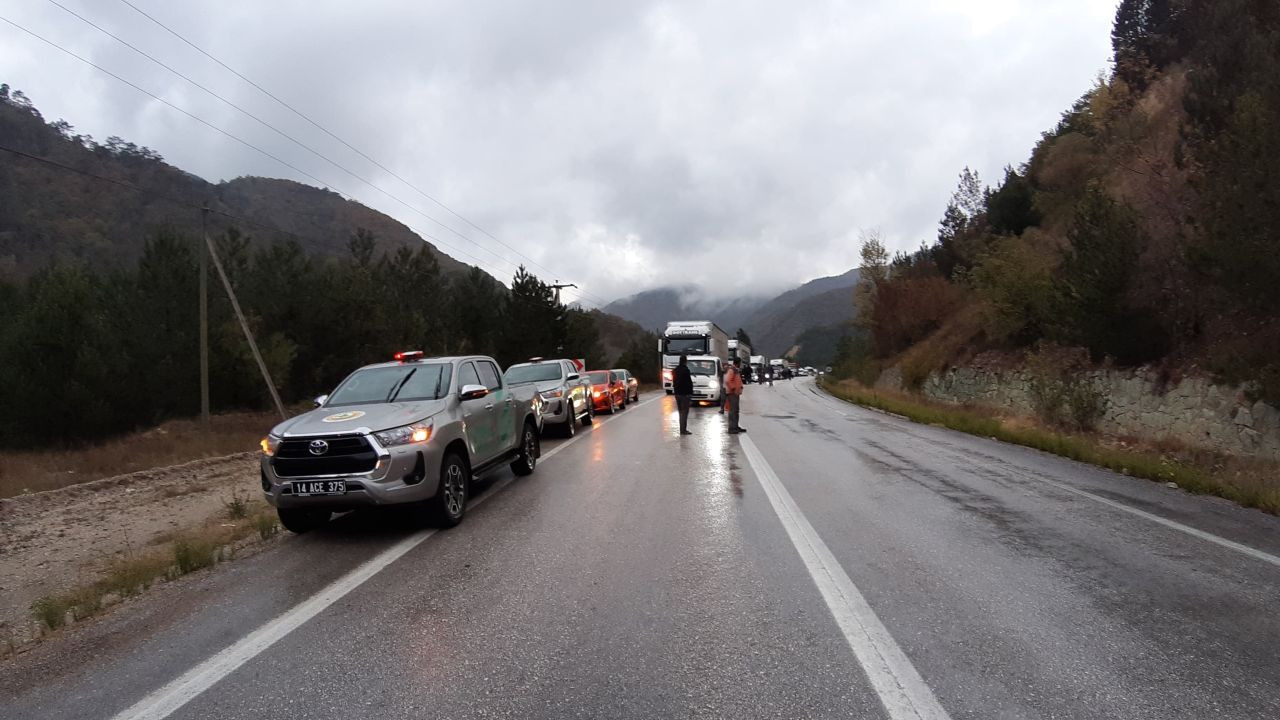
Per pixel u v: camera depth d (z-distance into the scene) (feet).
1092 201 58.03
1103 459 37.88
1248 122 40.16
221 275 63.87
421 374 28.25
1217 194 42.19
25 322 53.72
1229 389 43.73
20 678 13.53
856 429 58.65
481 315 118.01
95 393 54.54
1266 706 11.36
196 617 16.53
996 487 31.17
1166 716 11.05
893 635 14.34
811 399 109.91
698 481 32.65
